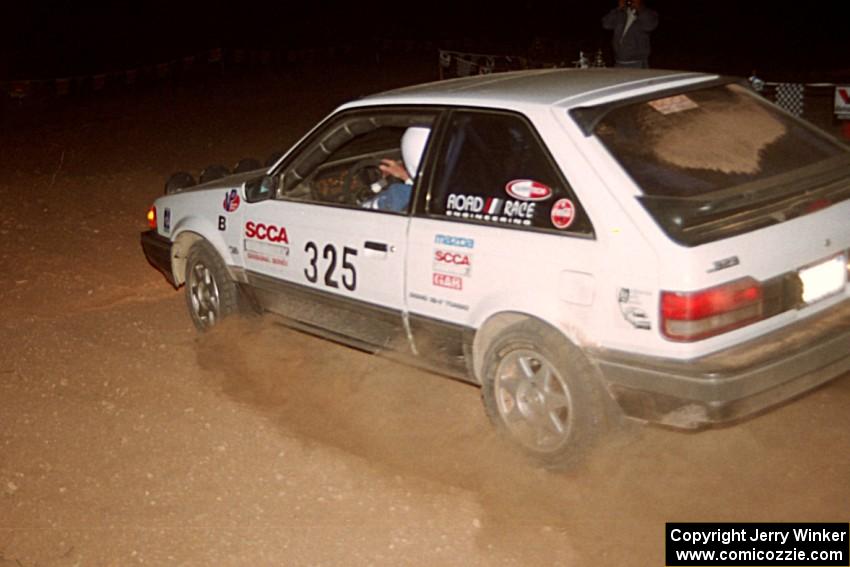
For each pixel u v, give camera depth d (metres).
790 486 4.34
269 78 19.69
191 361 5.98
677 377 3.95
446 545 4.03
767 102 4.94
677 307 3.90
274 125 14.19
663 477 4.45
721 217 4.03
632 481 4.43
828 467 4.47
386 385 5.58
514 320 4.54
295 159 5.55
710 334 3.94
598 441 4.33
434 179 4.79
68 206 9.63
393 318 5.01
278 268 5.62
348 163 6.04
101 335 6.45
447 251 4.66
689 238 3.93
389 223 4.95
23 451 4.98
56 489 4.62
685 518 4.15
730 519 4.13
